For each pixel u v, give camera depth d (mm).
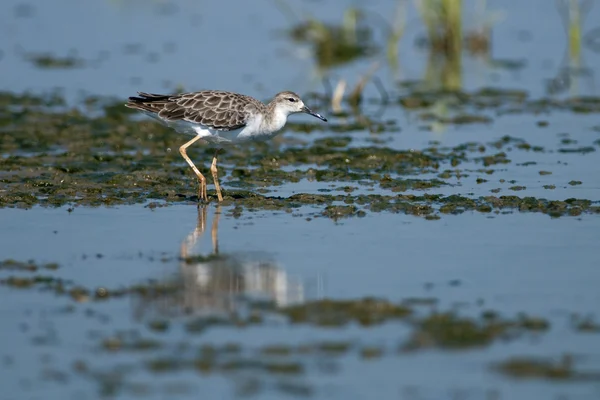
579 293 12492
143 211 16047
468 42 28891
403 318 11672
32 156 18875
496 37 29750
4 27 29766
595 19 30656
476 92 24625
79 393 10016
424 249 14219
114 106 22406
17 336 11219
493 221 15500
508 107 23344
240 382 10211
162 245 14367
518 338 11172
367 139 20797
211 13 31984
